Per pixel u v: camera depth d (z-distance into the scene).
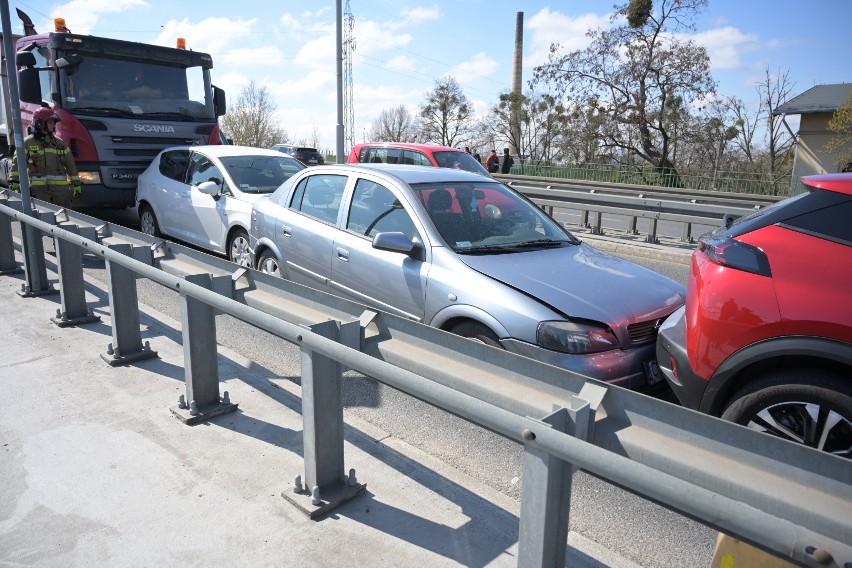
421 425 4.22
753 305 3.24
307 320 3.39
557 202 13.27
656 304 4.34
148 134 10.42
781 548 1.52
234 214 7.77
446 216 4.92
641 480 1.72
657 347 3.87
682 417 2.02
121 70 10.20
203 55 11.05
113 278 4.57
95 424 3.82
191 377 3.87
